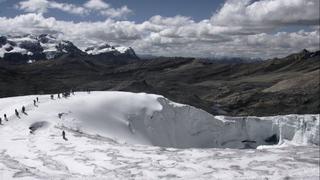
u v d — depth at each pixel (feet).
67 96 320.29
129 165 159.63
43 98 311.68
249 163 168.04
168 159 172.14
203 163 166.61
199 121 356.38
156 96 340.39
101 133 262.06
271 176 140.15
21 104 285.84
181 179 133.18
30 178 116.88
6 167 133.59
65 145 192.13
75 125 256.32
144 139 295.07
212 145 359.87
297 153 191.31
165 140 317.22
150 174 147.23
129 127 294.46
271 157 179.93
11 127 231.71
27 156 168.35
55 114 263.29
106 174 146.00
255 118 391.65
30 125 238.07
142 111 316.60
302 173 147.64
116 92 338.95
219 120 371.15
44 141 199.11
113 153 179.22
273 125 391.65
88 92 342.44
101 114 289.94
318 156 183.01
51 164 156.66
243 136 383.86
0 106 294.25
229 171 153.79
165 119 328.29
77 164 159.22
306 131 379.76
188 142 341.62
